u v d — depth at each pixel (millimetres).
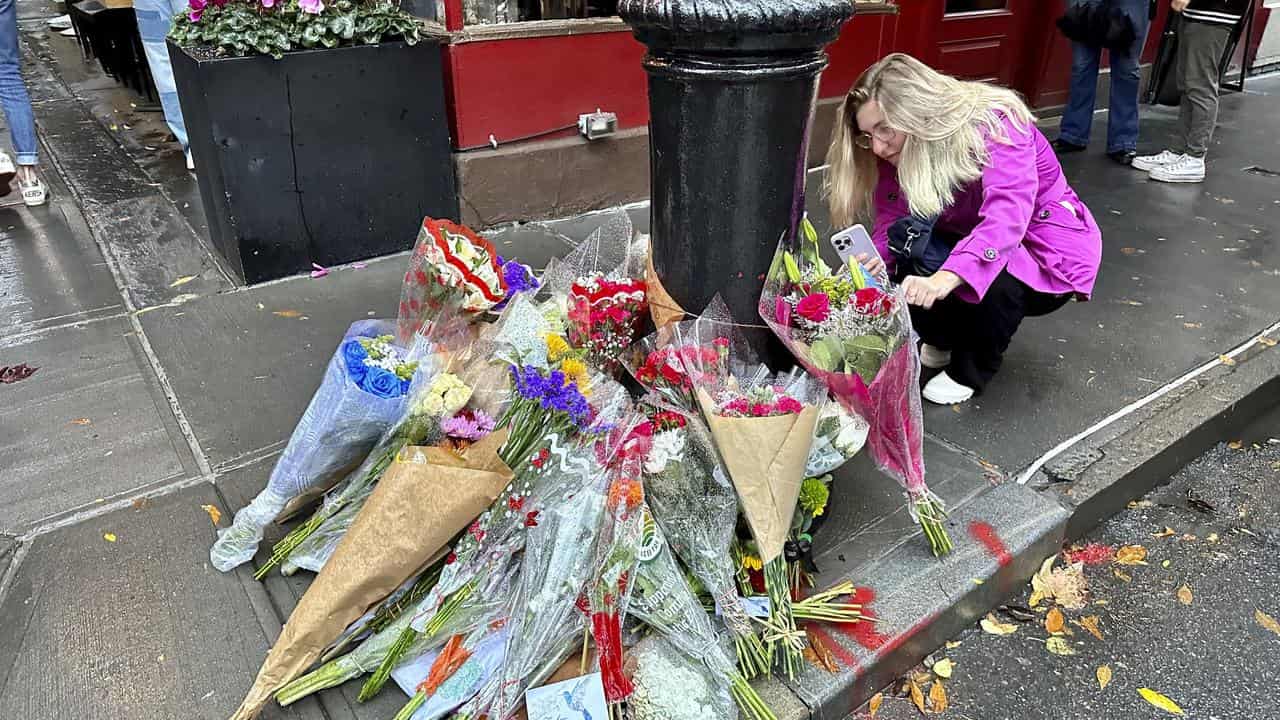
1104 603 2334
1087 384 3098
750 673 1882
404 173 4121
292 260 3975
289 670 1777
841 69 5590
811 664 1950
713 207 1956
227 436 2781
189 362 3246
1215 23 5047
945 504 2445
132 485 2537
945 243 2869
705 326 1985
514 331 2117
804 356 2045
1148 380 3127
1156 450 2707
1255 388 3070
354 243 4117
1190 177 5434
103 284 3896
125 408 2939
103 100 7277
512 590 1895
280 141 3727
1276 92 8156
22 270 4035
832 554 2268
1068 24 5758
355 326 2268
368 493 2121
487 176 4422
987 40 6426
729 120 1847
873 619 2064
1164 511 2713
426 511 1751
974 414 2908
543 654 1763
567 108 4586
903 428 2107
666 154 1964
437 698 1761
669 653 1833
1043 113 7012
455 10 4098
